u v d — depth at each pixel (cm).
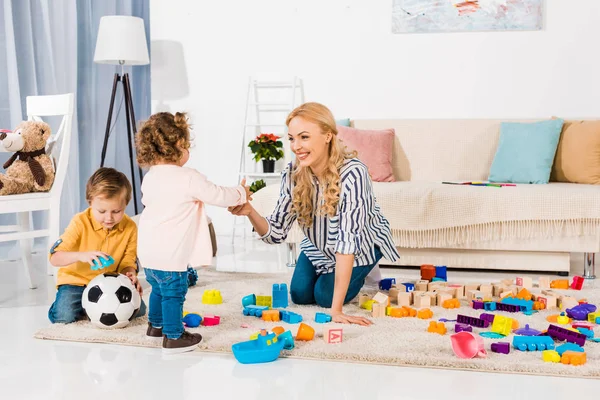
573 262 369
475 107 438
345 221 220
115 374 177
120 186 220
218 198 196
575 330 207
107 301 214
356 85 454
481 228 321
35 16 383
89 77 436
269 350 185
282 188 239
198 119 481
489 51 433
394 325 221
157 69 483
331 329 200
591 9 420
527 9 425
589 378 174
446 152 411
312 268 257
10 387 168
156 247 190
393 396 161
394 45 446
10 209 278
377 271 288
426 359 183
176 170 194
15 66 364
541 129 386
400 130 419
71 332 213
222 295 266
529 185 353
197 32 475
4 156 362
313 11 456
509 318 210
